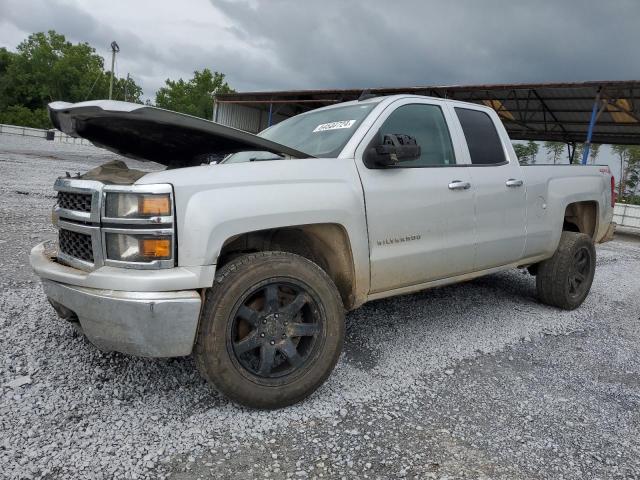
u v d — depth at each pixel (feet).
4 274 14.66
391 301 15.90
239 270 8.39
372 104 11.82
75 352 10.28
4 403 8.32
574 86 53.21
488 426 8.86
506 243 13.74
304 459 7.57
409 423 8.78
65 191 8.72
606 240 18.22
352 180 10.13
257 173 8.89
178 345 7.91
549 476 7.55
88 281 7.86
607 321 15.80
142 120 8.96
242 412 8.72
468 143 13.28
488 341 13.02
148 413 8.46
